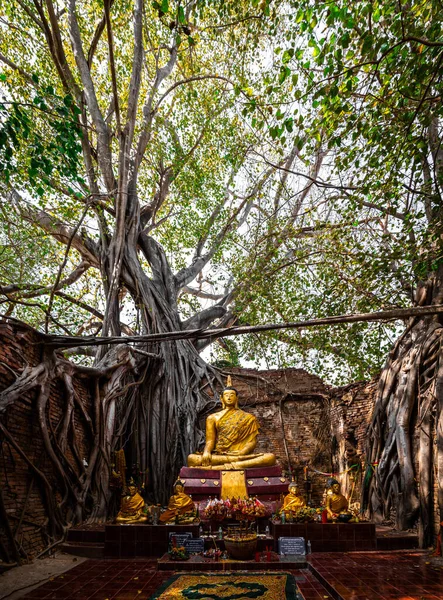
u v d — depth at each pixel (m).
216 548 8.68
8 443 8.40
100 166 14.05
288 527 9.38
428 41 7.64
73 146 7.90
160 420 14.29
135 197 15.34
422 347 11.54
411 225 10.37
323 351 15.21
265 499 10.99
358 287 13.58
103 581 7.13
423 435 10.62
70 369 10.91
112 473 12.02
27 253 12.53
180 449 14.59
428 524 9.85
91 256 15.60
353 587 6.54
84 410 11.30
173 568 7.97
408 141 8.87
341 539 9.34
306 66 8.02
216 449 12.38
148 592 6.50
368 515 12.35
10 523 8.27
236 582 6.93
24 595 6.38
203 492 10.98
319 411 16.28
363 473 13.41
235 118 16.23
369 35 7.52
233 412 12.77
